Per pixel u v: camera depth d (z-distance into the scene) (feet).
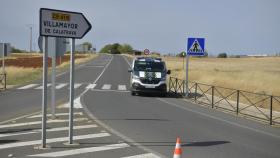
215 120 68.03
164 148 43.24
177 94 114.21
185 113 75.41
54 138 46.88
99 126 56.24
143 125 58.65
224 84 136.15
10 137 47.19
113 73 197.67
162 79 106.11
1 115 66.08
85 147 42.57
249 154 42.06
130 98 99.30
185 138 49.78
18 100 88.99
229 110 83.41
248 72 194.39
